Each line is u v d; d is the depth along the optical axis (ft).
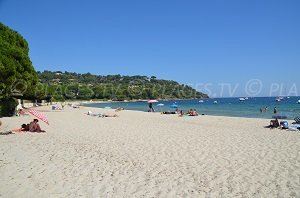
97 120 109.91
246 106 277.85
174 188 28.66
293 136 62.90
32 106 277.44
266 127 83.76
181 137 61.98
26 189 28.25
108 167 36.37
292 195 26.53
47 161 39.17
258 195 26.66
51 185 29.43
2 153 43.93
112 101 603.67
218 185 29.55
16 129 72.79
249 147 49.98
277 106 261.44
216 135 65.10
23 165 37.01
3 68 106.42
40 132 67.87
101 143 53.93
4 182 30.32
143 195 26.73
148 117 129.18
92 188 28.58
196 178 31.96
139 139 59.16
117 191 27.76
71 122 99.19
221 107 268.00
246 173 33.81
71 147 49.29
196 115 139.64
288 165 37.14
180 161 39.81
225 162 39.19
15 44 134.10
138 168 36.04
